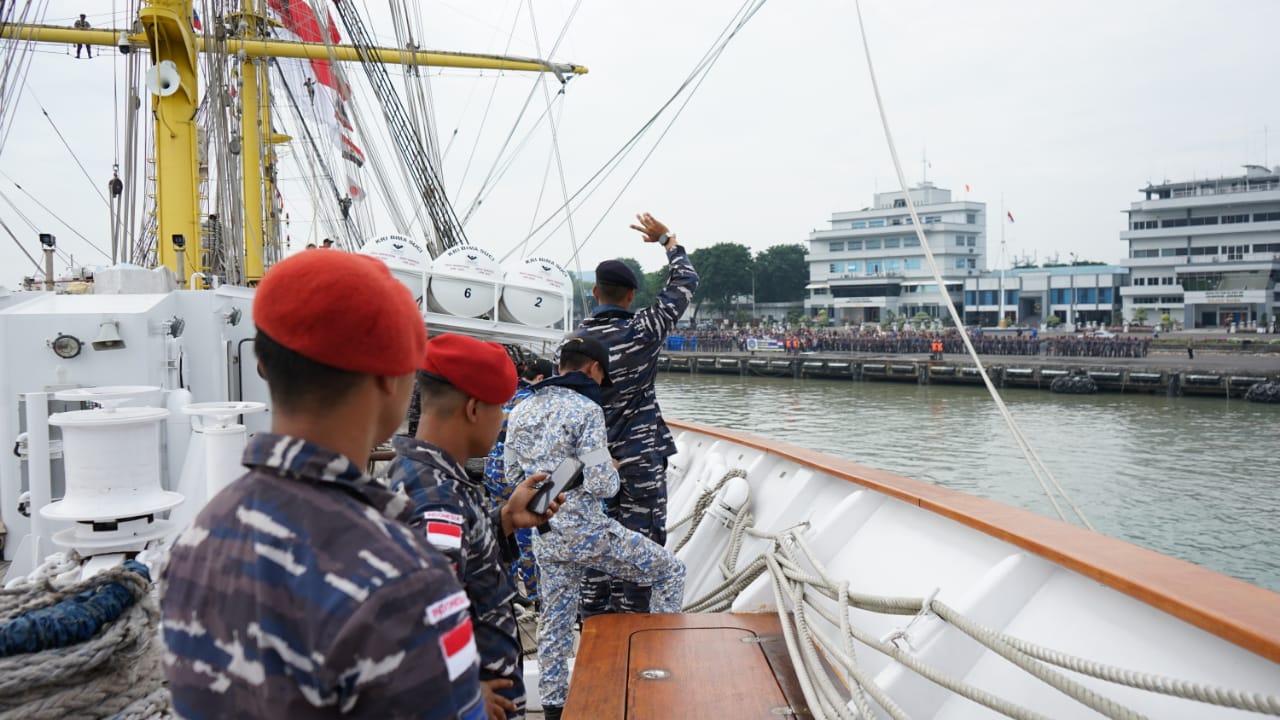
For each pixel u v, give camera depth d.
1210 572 1.82
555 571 3.04
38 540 3.51
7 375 3.97
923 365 53.06
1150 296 79.75
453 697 0.94
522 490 1.97
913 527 2.85
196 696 0.93
